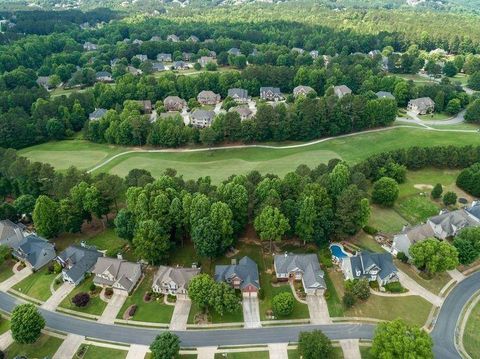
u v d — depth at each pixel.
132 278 104.62
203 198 112.31
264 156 177.00
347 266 105.75
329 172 138.38
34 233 125.81
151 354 85.19
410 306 99.31
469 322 95.75
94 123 195.62
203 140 182.50
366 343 90.06
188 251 117.81
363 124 196.88
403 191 148.25
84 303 99.50
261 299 101.00
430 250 104.19
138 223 112.50
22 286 107.38
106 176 134.12
